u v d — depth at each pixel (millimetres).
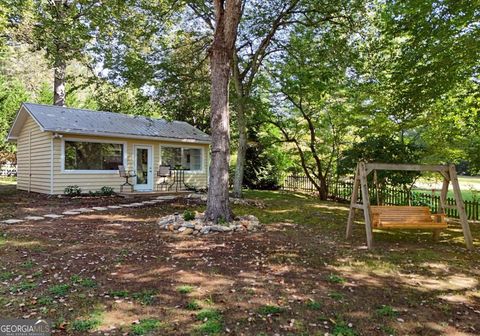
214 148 7395
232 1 7078
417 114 9312
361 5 10375
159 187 16156
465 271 4684
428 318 3201
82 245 5746
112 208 10320
